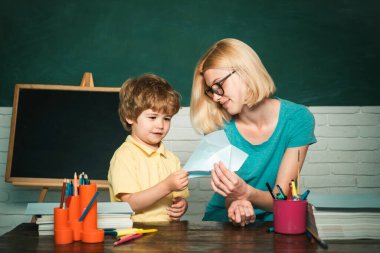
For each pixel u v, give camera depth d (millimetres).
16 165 2438
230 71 1401
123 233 1017
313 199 1046
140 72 2721
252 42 2744
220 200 1617
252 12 2752
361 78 2758
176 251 874
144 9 2740
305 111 1547
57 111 2496
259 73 1431
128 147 1516
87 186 982
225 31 2744
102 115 2490
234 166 1195
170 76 2723
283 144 1528
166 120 1540
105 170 2420
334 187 2764
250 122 1554
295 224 1029
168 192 1298
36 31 2729
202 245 928
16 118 2484
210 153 1205
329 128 2758
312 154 2773
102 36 2729
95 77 2715
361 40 2760
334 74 2756
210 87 1439
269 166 1543
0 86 2717
